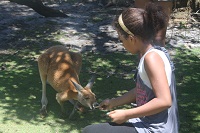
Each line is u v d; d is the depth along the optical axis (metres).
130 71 5.55
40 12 8.80
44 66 4.24
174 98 2.08
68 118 4.08
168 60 2.04
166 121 2.06
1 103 4.36
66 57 4.31
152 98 2.04
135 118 2.17
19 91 4.72
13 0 8.66
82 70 5.54
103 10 9.78
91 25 8.20
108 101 2.45
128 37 2.09
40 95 4.64
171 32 7.64
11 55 6.13
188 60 6.03
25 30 7.67
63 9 9.88
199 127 3.89
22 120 3.99
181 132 3.78
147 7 2.08
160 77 1.93
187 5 8.95
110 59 6.07
